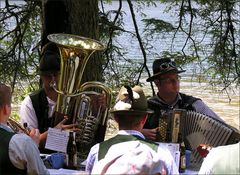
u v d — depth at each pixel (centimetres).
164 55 924
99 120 460
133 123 344
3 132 376
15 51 907
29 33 925
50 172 410
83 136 453
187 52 939
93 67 674
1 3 915
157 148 336
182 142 432
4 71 891
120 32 905
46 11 686
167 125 437
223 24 936
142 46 924
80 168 428
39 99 495
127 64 913
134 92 354
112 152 329
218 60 934
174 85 484
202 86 981
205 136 443
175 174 336
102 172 325
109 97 462
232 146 331
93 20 689
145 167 316
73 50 461
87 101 460
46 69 480
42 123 492
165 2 961
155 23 923
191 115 447
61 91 464
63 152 435
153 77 490
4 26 912
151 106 480
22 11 912
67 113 462
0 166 369
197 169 424
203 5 938
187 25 945
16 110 850
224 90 952
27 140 375
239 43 936
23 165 373
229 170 323
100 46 473
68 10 679
